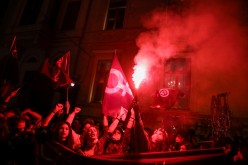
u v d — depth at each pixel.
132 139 3.41
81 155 2.76
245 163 4.46
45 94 10.33
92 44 10.86
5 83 4.38
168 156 2.79
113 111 4.07
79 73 10.55
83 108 9.72
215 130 5.52
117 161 2.67
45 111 10.16
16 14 12.60
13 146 2.35
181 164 2.76
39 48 11.54
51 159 2.72
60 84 4.68
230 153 4.45
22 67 11.43
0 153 2.31
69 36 11.46
